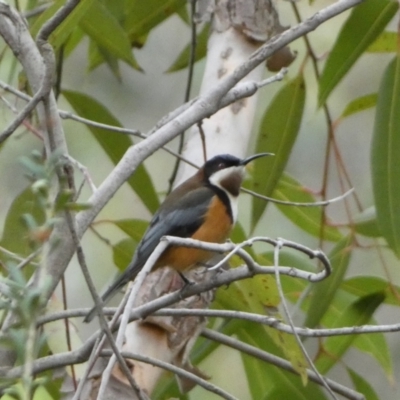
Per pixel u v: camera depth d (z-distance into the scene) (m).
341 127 15.50
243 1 9.71
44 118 6.35
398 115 9.44
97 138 10.79
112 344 5.64
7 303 4.26
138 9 11.46
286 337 8.05
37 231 4.52
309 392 10.10
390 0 9.68
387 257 13.74
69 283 13.79
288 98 10.43
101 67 15.79
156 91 15.91
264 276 8.16
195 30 9.87
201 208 9.79
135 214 14.61
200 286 7.10
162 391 10.06
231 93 7.35
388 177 9.35
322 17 7.35
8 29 6.77
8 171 13.20
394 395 14.62
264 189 10.35
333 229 11.20
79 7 8.48
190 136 9.84
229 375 13.58
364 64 15.38
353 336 9.88
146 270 5.93
